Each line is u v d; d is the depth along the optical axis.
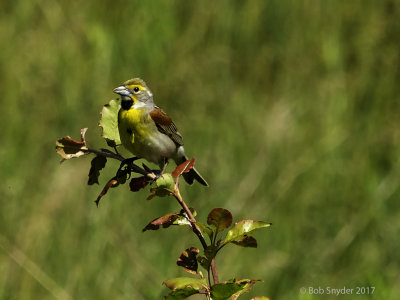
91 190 11.19
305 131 12.93
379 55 14.20
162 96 13.10
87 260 10.64
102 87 12.91
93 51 13.30
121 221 11.05
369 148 12.88
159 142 7.82
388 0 14.72
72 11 13.92
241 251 10.98
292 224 11.60
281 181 12.02
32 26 13.74
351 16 14.66
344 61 14.19
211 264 4.77
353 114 13.50
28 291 10.35
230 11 14.33
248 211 11.59
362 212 12.00
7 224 10.88
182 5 14.30
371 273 11.07
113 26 13.88
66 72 12.95
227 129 12.66
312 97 13.48
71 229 10.82
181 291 4.68
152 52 13.62
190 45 13.84
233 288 4.61
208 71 13.37
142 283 10.56
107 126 5.71
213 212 4.69
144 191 11.32
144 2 14.12
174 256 10.81
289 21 14.44
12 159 11.75
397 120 13.41
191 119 12.78
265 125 12.70
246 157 12.34
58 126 12.30
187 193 11.59
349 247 11.48
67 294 10.35
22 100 12.56
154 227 4.93
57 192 11.08
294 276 10.95
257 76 13.66
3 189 11.24
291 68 13.80
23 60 13.12
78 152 5.30
